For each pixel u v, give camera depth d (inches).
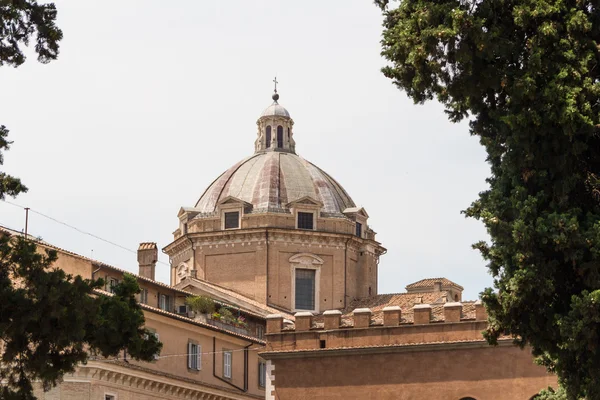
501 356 3371.1
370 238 5718.5
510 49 2161.7
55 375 2272.4
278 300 5334.6
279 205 5482.3
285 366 3555.6
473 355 3398.1
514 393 3334.2
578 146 2121.1
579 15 2127.2
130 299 2404.0
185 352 4128.9
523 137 2135.8
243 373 4466.0
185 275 5526.6
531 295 2138.3
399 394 3435.0
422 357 3442.4
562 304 2164.1
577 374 2187.5
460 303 3508.9
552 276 2135.8
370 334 3503.9
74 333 2228.1
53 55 2333.9
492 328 2217.0
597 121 2118.6
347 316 3786.9
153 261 4970.5
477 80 2188.7
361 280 5570.9
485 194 2263.8
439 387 3405.5
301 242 5433.1
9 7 2256.4
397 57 2233.0
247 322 4906.5
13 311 2217.0
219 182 5693.9
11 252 2260.1
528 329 2188.7
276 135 5831.7
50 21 2314.2
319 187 5629.9
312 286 5423.2
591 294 2048.5
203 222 5516.7
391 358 3467.0
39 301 2217.0
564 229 2086.6
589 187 2175.2
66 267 3698.3
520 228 2108.8
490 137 2276.1
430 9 2182.6
